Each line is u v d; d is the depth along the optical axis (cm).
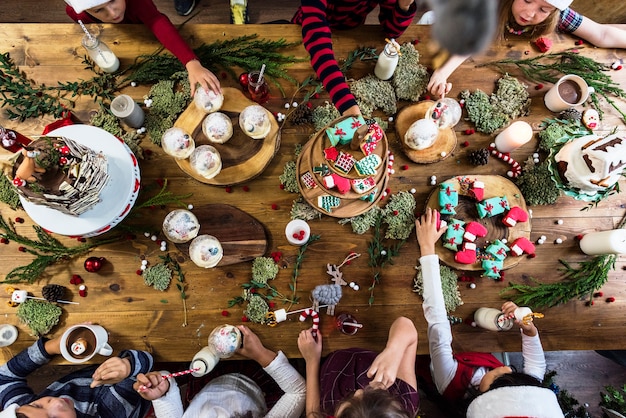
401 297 153
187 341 147
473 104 162
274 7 272
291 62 162
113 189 138
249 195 155
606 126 166
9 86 153
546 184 157
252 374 175
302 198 155
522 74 168
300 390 145
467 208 156
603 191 147
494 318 144
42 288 145
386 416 90
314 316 148
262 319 148
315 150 143
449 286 153
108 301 147
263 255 151
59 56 157
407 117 160
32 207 136
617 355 189
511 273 157
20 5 260
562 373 239
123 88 158
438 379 144
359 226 153
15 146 140
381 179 142
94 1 142
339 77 142
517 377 123
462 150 162
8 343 141
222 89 157
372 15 272
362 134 133
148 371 142
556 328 156
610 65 170
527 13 154
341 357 139
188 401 174
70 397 143
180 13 263
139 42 161
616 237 148
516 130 152
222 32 164
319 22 143
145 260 149
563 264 158
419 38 167
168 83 157
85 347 135
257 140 154
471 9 65
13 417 117
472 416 121
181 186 154
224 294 150
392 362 124
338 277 151
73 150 120
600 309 157
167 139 142
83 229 135
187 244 149
